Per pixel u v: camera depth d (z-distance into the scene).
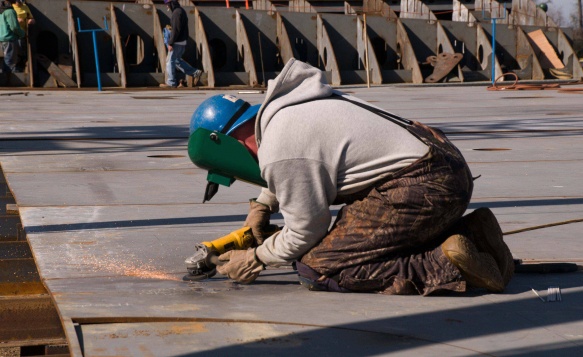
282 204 4.50
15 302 4.39
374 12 31.50
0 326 4.31
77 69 25.67
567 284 4.81
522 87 25.03
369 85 26.62
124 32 27.89
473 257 4.45
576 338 3.83
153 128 13.52
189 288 4.68
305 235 4.52
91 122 14.41
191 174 8.91
